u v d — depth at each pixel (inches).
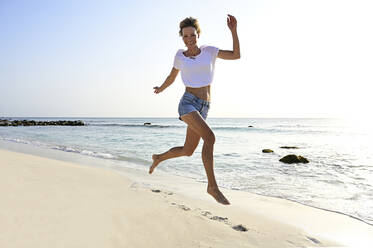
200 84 115.9
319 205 206.8
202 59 115.7
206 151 105.4
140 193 209.5
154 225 142.3
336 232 155.2
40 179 212.1
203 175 309.6
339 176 312.5
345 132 1195.9
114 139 772.0
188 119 112.3
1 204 141.4
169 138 805.9
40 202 152.8
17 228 116.2
